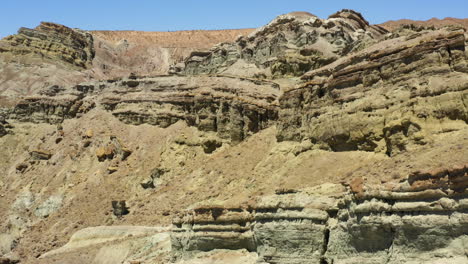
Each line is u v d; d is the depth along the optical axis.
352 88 55.66
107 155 91.69
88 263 63.97
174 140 85.88
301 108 63.81
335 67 63.53
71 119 107.94
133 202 79.19
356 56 60.28
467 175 32.34
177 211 69.56
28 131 109.94
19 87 139.62
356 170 48.03
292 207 42.75
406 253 34.44
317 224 41.53
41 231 80.75
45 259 69.94
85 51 174.00
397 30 65.19
